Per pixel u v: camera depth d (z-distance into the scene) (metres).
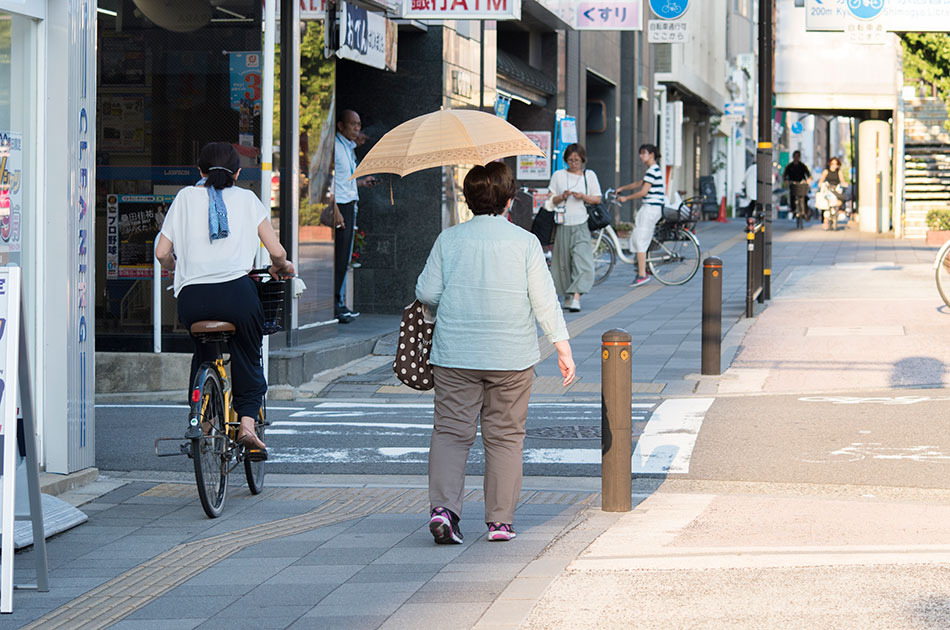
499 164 10.17
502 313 9.90
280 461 14.02
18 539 10.09
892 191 53.66
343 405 17.94
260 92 19.62
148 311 19.55
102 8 19.72
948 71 41.34
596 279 33.22
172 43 19.69
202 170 11.60
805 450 13.80
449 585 8.70
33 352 12.22
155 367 19.14
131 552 10.05
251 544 10.21
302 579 9.04
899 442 14.06
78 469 12.59
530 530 10.49
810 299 27.36
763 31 27.33
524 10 35.31
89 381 12.73
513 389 9.99
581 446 14.44
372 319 26.33
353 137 24.59
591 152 51.44
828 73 49.69
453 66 28.52
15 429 8.54
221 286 11.27
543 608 7.93
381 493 12.38
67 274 12.14
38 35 11.91
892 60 49.41
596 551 9.47
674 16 33.88
